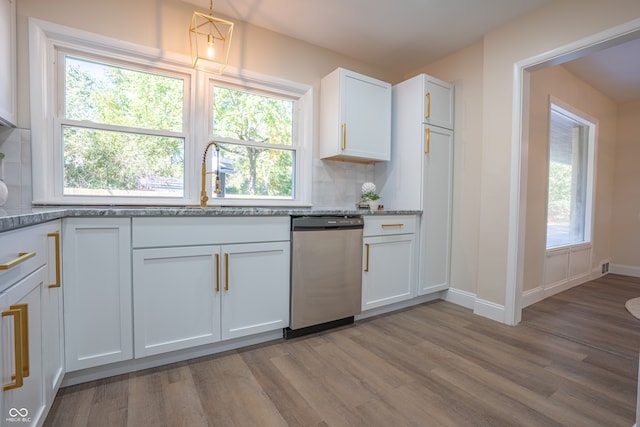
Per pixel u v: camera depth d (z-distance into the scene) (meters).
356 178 3.08
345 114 2.61
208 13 2.28
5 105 1.60
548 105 3.08
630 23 1.80
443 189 2.85
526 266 2.91
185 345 1.71
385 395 1.49
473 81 2.76
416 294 2.73
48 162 1.84
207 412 1.34
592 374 1.69
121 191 2.09
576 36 2.03
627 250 4.25
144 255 1.58
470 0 2.15
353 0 2.17
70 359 1.43
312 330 2.19
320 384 1.57
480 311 2.59
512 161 2.38
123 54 2.01
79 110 1.96
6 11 1.61
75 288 1.43
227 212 1.78
